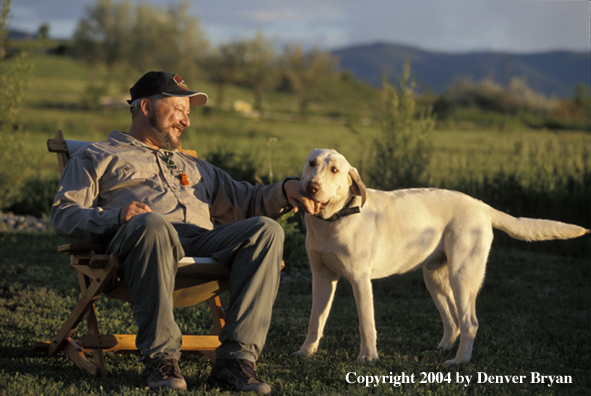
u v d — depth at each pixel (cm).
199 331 371
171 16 5131
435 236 345
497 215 358
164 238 249
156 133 313
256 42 5203
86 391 241
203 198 316
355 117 3759
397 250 337
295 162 785
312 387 266
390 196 349
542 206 760
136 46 4912
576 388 296
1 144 684
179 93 313
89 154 292
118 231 254
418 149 716
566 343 373
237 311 260
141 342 249
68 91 4041
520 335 385
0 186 698
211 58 5172
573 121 3231
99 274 259
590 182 762
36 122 1983
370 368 295
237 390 250
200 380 265
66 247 259
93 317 289
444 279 364
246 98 5541
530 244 732
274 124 2852
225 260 270
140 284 247
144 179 295
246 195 331
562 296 503
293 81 5788
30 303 415
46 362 297
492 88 4841
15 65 695
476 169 906
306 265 594
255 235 268
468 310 336
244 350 258
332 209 318
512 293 512
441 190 362
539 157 908
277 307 449
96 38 4956
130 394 233
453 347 364
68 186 283
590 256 680
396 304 469
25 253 602
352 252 320
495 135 2472
